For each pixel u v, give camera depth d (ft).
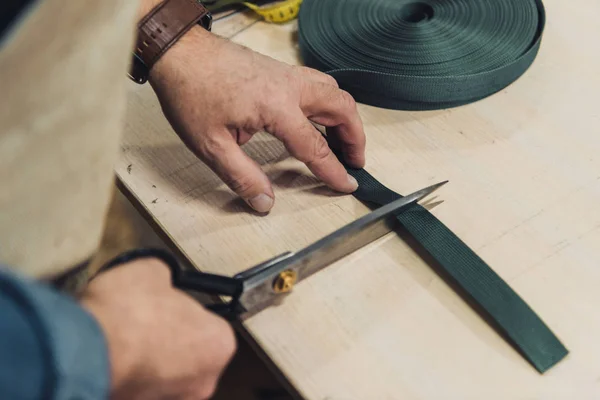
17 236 1.46
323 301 1.84
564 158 2.23
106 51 1.36
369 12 2.65
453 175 2.18
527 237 1.99
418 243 1.98
